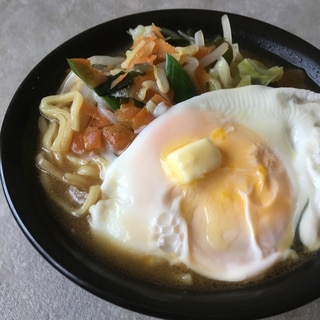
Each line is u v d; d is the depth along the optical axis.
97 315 0.16
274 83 0.19
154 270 0.15
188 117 0.16
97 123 0.17
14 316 0.15
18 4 0.25
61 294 0.16
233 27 0.21
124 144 0.17
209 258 0.15
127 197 0.15
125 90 0.17
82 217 0.16
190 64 0.18
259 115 0.16
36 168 0.17
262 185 0.15
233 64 0.20
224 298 0.14
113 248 0.15
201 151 0.15
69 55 0.19
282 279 0.14
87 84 0.17
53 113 0.18
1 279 0.16
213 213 0.15
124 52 0.20
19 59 0.22
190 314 0.13
